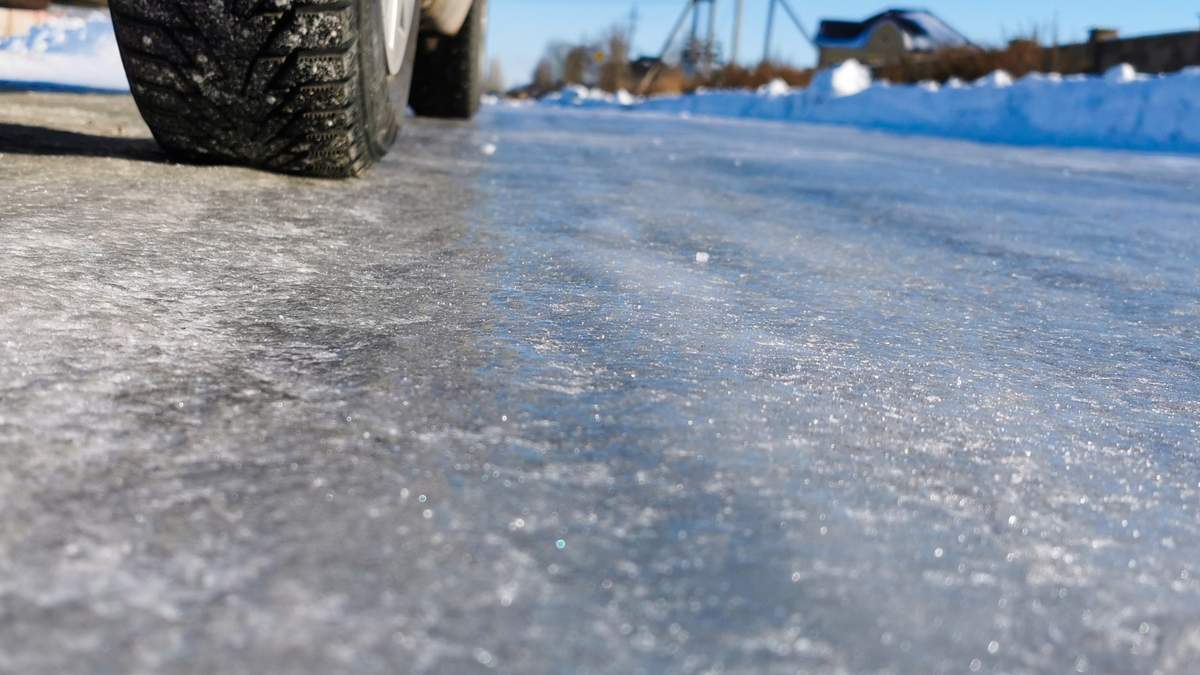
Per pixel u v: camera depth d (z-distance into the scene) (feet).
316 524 1.34
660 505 1.48
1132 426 2.08
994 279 3.47
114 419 1.65
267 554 1.25
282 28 3.48
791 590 1.26
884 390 2.14
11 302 2.16
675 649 1.11
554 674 1.05
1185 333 2.90
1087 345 2.69
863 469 1.69
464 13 7.09
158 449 1.55
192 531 1.30
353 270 2.77
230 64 3.56
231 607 1.13
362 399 1.85
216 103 3.66
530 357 2.16
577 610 1.18
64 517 1.30
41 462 1.46
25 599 1.11
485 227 3.56
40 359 1.88
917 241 4.17
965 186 6.76
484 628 1.13
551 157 6.53
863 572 1.32
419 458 1.59
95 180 3.48
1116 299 3.29
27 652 1.01
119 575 1.18
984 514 1.55
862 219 4.72
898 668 1.11
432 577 1.23
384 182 4.33
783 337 2.47
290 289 2.52
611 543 1.35
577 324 2.43
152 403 1.73
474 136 7.75
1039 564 1.40
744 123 19.52
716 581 1.27
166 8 3.43
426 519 1.38
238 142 3.84
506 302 2.58
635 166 6.47
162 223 3.01
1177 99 14.74
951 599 1.28
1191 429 2.09
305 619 1.12
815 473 1.65
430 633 1.11
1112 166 10.02
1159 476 1.80
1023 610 1.27
